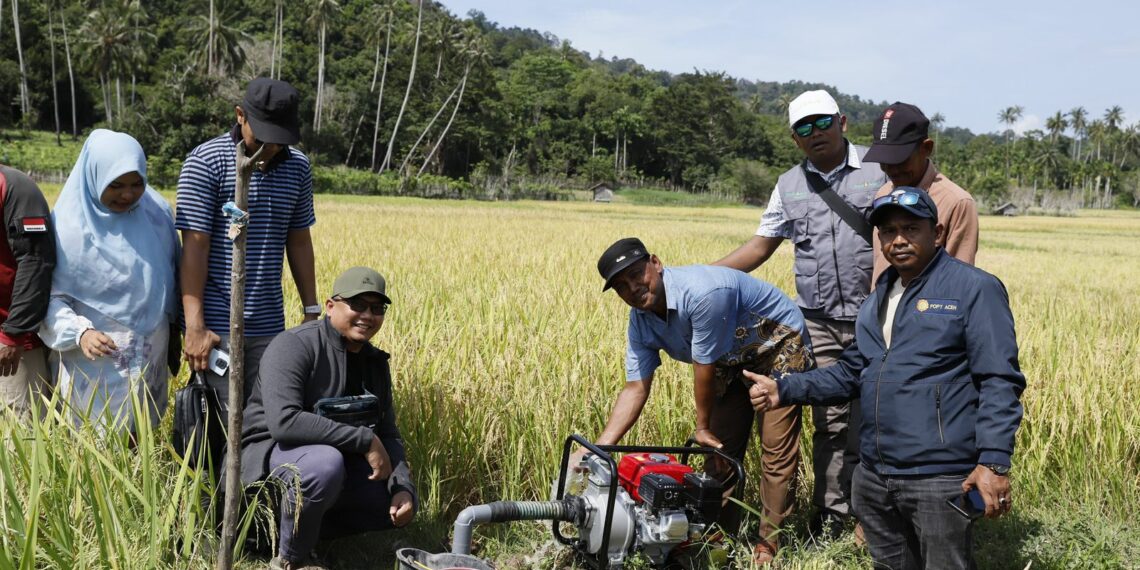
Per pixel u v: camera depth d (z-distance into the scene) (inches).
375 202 2361.0
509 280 424.8
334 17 4195.4
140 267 157.9
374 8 4473.4
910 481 127.9
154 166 2908.5
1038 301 502.9
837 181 180.2
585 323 267.4
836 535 177.3
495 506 134.6
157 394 163.9
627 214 2476.6
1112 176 6446.9
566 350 222.8
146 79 4621.1
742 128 6461.6
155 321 160.7
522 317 284.7
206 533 136.9
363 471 154.9
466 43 4436.5
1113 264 954.1
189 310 157.6
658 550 140.6
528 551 164.9
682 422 191.0
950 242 160.1
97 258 155.1
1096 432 197.6
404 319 267.0
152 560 118.3
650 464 143.0
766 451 166.9
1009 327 121.3
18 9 4345.5
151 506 124.9
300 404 146.9
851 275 179.2
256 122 152.9
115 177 150.6
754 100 7755.9
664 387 194.4
